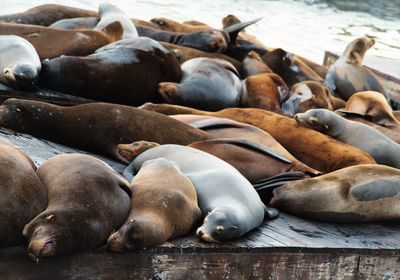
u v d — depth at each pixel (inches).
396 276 297.9
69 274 227.0
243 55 709.3
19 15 653.3
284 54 682.2
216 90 517.3
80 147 374.0
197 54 623.2
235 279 263.7
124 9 1063.6
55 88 447.2
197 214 266.7
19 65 414.9
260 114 449.4
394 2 1870.1
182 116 423.5
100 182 234.8
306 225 309.3
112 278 235.1
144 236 229.6
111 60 464.4
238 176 295.9
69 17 691.4
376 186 314.0
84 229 215.0
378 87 680.4
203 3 1331.2
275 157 359.9
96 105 382.9
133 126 378.0
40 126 366.3
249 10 1369.3
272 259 269.4
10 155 226.2
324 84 697.0
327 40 1152.8
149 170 277.6
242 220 267.0
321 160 398.9
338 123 445.4
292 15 1414.9
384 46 1167.0
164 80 495.5
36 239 202.7
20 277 219.8
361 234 307.7
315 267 280.1
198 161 309.3
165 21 741.3
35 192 223.8
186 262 249.9
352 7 1681.8
